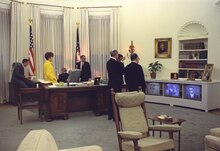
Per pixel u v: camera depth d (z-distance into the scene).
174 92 7.71
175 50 8.32
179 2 8.15
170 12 8.38
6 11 8.30
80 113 6.76
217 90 7.16
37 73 8.78
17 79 6.94
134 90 5.60
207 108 6.90
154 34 8.77
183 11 8.07
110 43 9.48
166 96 7.93
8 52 8.38
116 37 9.42
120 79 5.79
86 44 9.50
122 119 3.41
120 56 6.75
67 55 9.45
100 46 9.60
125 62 9.33
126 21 9.34
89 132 4.92
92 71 9.58
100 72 9.58
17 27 8.38
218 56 7.32
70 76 6.53
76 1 9.51
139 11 9.05
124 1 9.33
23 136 4.64
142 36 9.02
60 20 9.40
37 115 6.51
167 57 8.46
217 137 3.02
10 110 7.19
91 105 6.71
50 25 9.21
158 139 3.27
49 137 1.79
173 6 8.30
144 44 9.00
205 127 5.24
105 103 6.52
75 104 6.49
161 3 8.56
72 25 9.52
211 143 2.96
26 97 5.67
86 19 9.49
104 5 9.50
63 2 9.37
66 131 4.99
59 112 5.94
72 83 6.30
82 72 8.21
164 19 8.52
